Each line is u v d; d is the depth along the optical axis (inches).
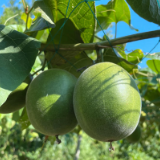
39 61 9.0
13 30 5.6
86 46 6.5
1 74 4.9
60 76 5.7
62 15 6.7
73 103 5.2
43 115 5.3
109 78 4.8
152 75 11.4
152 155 32.8
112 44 6.2
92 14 6.6
